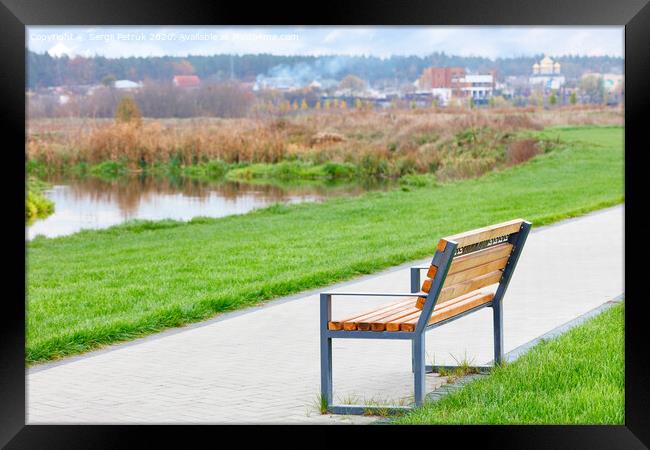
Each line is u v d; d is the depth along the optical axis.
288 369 12.52
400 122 63.62
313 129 63.84
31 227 39.38
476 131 62.91
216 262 24.98
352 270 21.56
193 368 12.70
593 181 49.88
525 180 52.06
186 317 16.17
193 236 33.09
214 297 17.48
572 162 58.66
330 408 10.36
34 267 26.27
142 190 54.06
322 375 10.38
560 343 12.88
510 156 61.88
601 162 57.94
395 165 60.88
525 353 12.47
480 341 13.95
